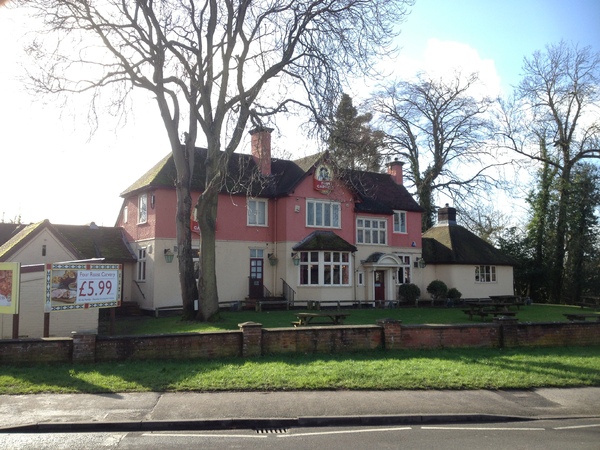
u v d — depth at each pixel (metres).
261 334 13.73
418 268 36.06
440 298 34.38
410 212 36.34
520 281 43.66
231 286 28.94
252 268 29.84
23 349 12.19
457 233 39.16
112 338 12.68
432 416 8.98
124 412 8.88
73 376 11.15
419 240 36.38
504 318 16.03
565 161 41.19
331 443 7.59
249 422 8.54
